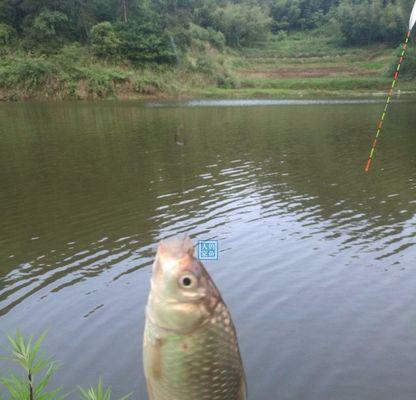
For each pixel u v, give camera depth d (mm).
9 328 6723
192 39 59938
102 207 11961
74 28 52531
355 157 18000
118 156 18203
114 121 29656
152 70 52375
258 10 82188
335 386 5539
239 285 7895
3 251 9328
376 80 60312
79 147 20234
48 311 7152
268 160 17484
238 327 6719
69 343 6371
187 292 1267
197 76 55406
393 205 11992
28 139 22438
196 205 12117
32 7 50625
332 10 93438
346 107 39656
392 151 19031
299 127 26859
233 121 29812
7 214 11453
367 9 77250
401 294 7500
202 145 20766
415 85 58906
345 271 8328
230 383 1344
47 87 45594
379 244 9500
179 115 33406
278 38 86500
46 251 9312
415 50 62094
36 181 14523
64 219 11078
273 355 6109
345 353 6105
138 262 8797
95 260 8914
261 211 11617
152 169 16031
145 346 1334
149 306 1306
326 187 13766
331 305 7230
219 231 10297
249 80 61219
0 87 44781
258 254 9055
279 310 7117
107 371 5812
